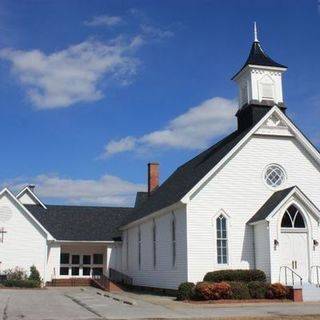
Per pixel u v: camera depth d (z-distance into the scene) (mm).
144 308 22766
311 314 20297
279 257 28625
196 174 33062
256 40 34938
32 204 49375
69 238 45031
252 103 33094
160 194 40094
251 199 30906
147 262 37500
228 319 18672
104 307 23203
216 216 30219
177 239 31297
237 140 31719
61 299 27781
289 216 29609
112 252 45938
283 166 31781
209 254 29719
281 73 34031
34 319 18406
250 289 26672
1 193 40875
